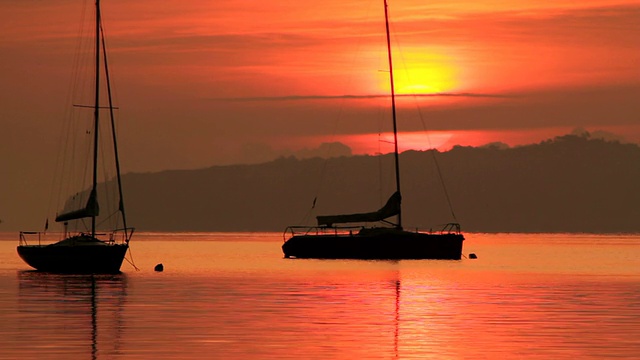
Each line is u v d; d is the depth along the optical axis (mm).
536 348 99812
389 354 96250
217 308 133750
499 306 137250
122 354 95688
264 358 93875
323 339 104875
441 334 108688
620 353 97000
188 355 95312
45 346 100000
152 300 145125
